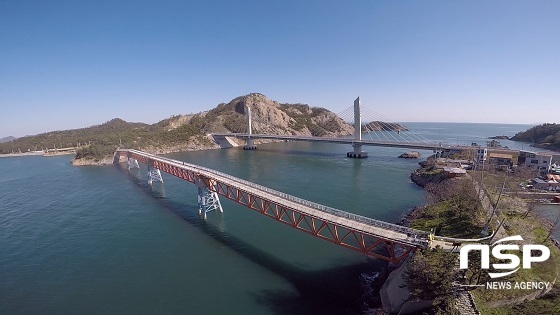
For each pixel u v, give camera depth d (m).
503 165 118.44
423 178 115.62
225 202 94.44
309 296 47.94
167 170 104.81
